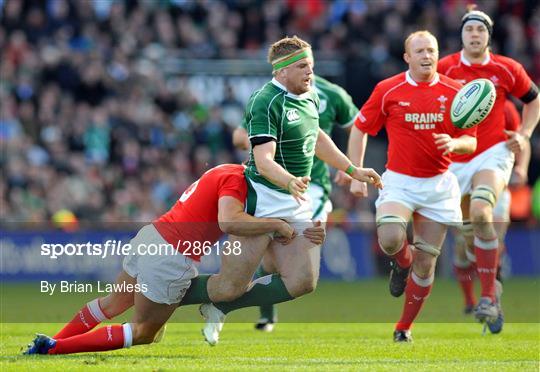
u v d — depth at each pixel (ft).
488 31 117.60
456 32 286.87
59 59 259.60
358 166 110.32
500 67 117.50
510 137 116.67
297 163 92.43
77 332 92.07
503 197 131.85
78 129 248.73
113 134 250.16
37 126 248.32
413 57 105.60
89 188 236.84
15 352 91.97
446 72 119.44
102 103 258.78
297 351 96.27
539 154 266.36
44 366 79.82
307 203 92.94
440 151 105.70
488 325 115.44
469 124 102.89
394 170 107.76
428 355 93.30
